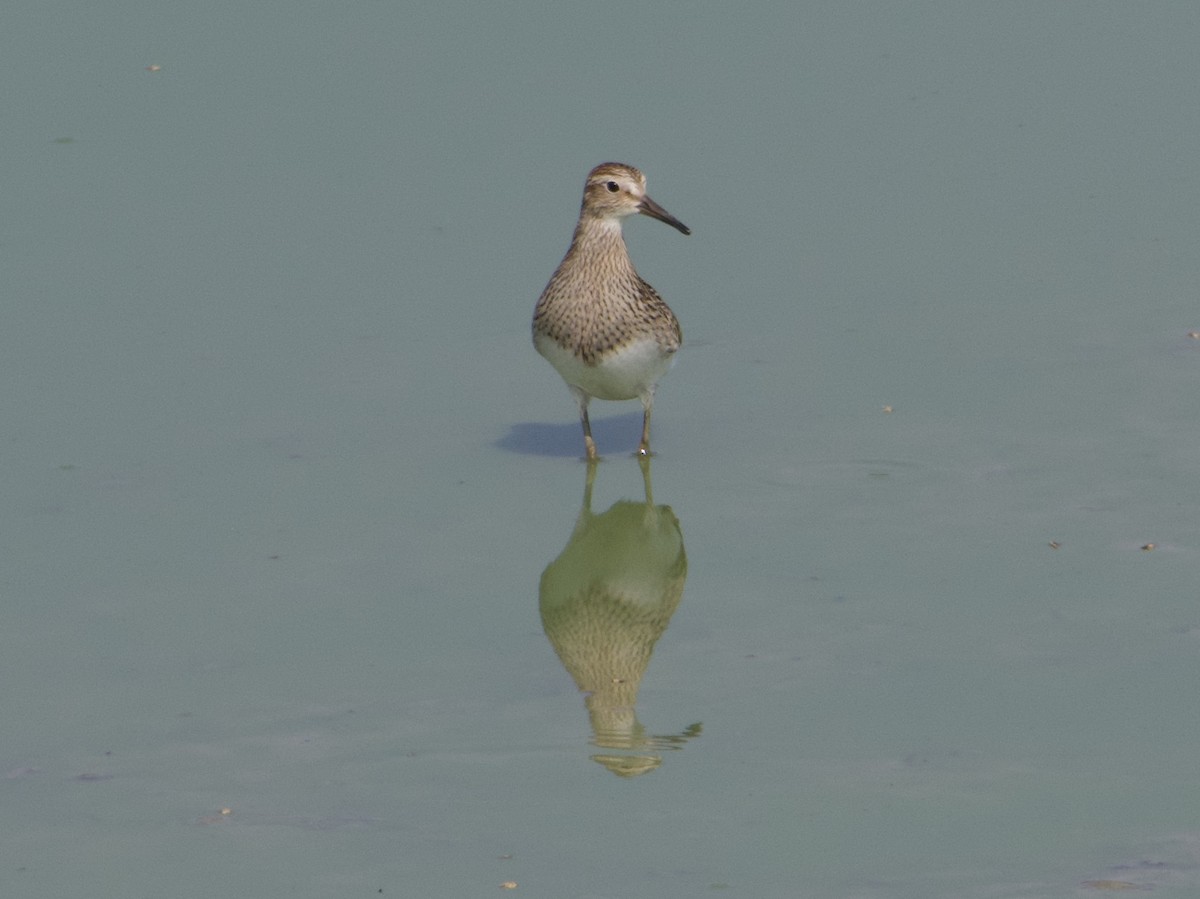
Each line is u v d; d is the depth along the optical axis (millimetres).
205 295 19328
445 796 10844
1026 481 15016
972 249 19812
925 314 18438
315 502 15219
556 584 13820
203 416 16859
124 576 13906
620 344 15305
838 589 13422
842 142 22594
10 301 19156
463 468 15883
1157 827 10211
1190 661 12164
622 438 16453
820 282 19297
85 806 10797
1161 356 17141
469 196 21406
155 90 24547
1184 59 24781
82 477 15641
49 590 13680
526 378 17703
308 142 23016
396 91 24328
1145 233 19891
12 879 10008
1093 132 22688
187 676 12414
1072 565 13602
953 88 24062
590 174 15148
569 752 11336
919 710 11664
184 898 9812
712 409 16844
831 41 25703
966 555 13844
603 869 9992
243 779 11078
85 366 17828
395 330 18609
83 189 21875
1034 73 24547
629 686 12156
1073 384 16734
